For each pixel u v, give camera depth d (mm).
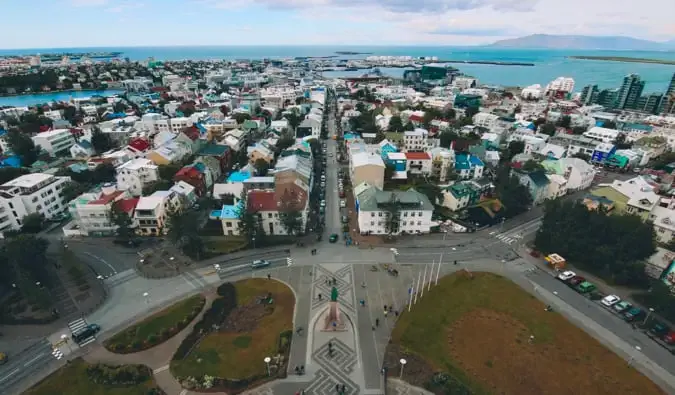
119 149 173125
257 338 68125
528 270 91562
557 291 83750
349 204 126188
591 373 62188
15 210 103938
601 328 72562
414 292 81938
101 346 66125
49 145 171625
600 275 89250
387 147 168125
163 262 92000
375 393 57875
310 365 62688
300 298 79312
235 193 123000
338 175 154500
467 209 120500
